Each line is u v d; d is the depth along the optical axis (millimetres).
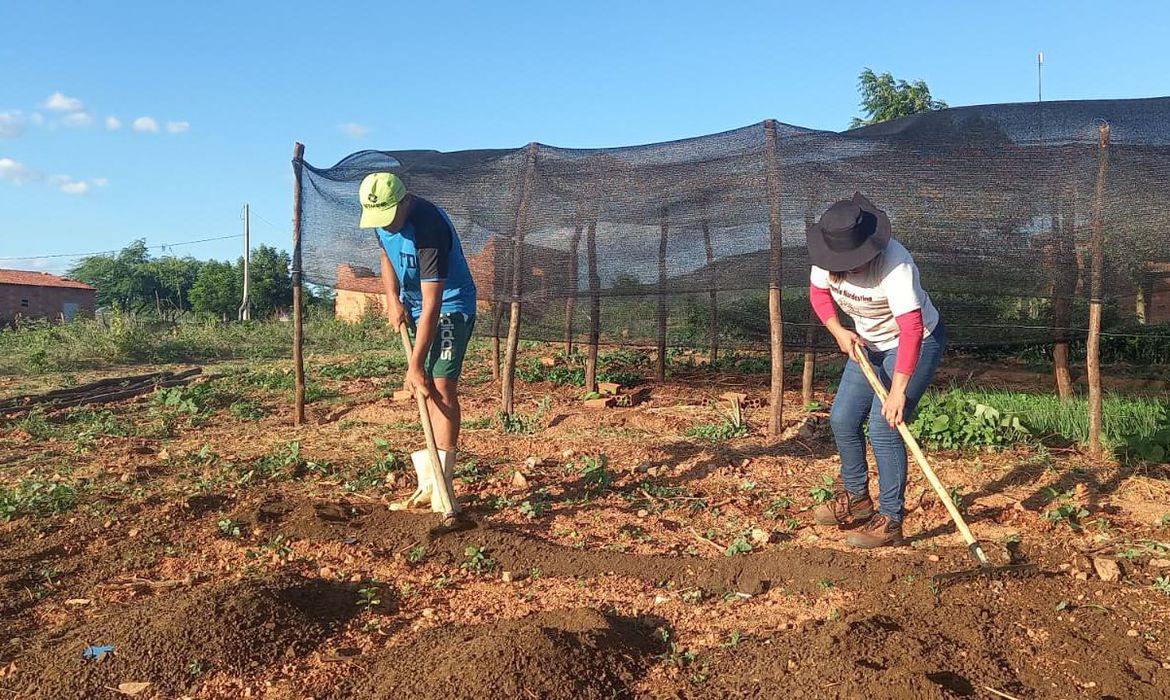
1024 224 6875
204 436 7734
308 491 5637
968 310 7715
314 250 8492
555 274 8141
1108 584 3857
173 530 4770
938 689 2850
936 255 7133
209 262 54000
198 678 3113
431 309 4543
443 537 4594
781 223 7270
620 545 4605
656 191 7762
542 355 13211
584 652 3150
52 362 14719
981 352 11836
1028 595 3723
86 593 3934
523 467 6191
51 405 9766
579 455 6531
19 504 5082
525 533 4770
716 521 5012
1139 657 3172
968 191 6953
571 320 9336
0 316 51656
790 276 7262
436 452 4773
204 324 21484
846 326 8305
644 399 9562
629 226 7910
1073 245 6715
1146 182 6465
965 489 5504
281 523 4855
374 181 4465
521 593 3951
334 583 4023
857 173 7164
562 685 2953
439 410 4941
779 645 3266
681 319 8914
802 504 5301
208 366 15188
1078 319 7316
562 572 4219
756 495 5504
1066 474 5750
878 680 2914
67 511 5109
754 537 4660
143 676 3096
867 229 4027
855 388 4508
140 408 9602
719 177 7504
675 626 3588
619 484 5777
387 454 6449
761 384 10406
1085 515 4855
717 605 3814
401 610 3762
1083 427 6871
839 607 3709
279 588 3721
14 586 3988
